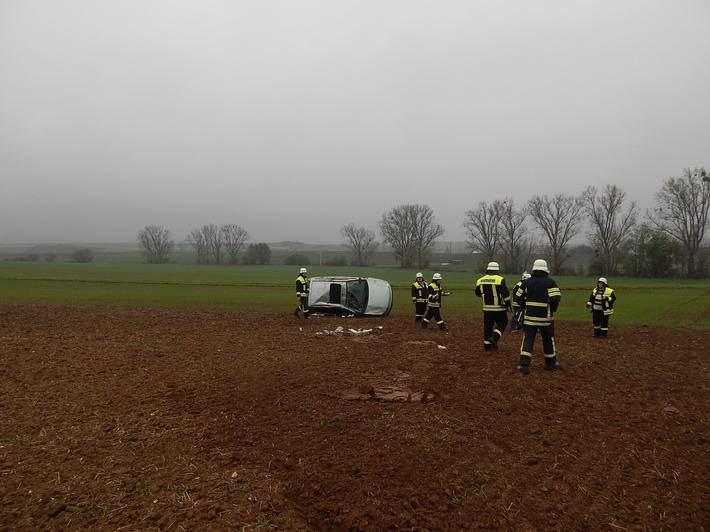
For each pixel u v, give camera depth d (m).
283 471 5.61
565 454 6.12
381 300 21.84
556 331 18.12
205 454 6.04
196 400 8.20
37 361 11.25
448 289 46.97
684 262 77.00
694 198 75.44
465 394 8.44
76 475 5.44
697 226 75.56
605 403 8.09
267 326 18.33
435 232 98.31
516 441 6.48
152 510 4.71
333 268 98.75
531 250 86.88
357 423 6.98
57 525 4.48
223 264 119.62
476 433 6.68
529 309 10.12
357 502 4.98
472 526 4.61
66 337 15.04
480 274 84.50
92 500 4.90
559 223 83.00
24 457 5.92
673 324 21.12
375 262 111.50
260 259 116.75
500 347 13.21
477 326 19.66
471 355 11.88
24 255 163.75
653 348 13.62
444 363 10.80
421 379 9.24
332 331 16.08
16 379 9.62
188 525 4.47
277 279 60.28
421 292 19.17
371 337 14.77
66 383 9.33
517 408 7.75
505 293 12.21
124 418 7.32
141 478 5.37
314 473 5.53
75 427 6.94
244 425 7.00
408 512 4.82
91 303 29.23
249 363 10.97
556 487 5.30
